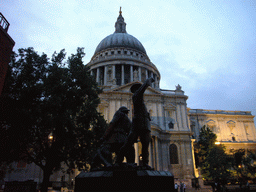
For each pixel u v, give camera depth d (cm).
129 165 572
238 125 7756
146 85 624
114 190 479
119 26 10731
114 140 674
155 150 4716
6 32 1614
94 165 666
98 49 9331
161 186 501
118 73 7925
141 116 619
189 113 7550
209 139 5344
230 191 3216
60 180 4288
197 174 5053
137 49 9075
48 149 2333
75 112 2373
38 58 2447
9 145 1988
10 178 3609
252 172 4684
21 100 2095
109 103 5384
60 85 2252
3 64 1584
